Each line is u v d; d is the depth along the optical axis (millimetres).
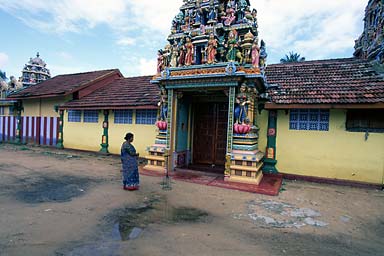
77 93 14344
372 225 4590
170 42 8844
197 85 7742
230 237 3875
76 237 3652
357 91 7664
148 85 13625
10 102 17047
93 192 5992
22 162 9781
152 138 11461
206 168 8875
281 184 7539
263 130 9008
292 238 3924
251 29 7691
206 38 7809
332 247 3676
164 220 4453
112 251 3297
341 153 7906
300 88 8836
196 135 9859
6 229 3818
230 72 6996
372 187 7371
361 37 11492
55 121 14750
